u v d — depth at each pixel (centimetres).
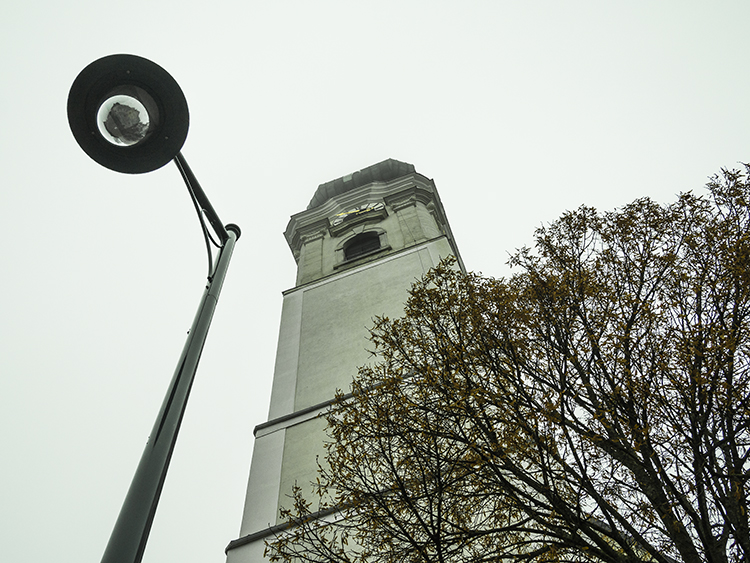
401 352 1191
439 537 855
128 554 417
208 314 704
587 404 951
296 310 2478
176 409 559
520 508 889
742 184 1170
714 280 1030
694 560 773
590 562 854
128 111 720
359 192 3456
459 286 1268
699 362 899
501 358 1072
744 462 844
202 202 824
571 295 1140
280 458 1664
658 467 829
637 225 1225
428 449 953
